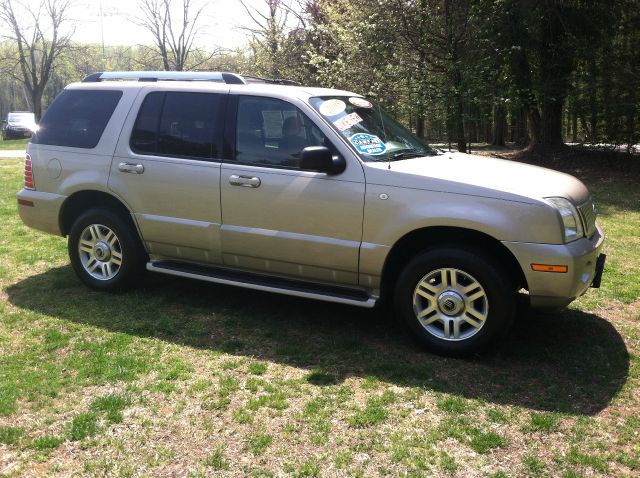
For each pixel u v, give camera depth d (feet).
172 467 9.48
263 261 15.10
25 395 11.64
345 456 9.74
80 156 17.35
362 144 14.25
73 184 17.35
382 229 13.43
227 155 15.30
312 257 14.32
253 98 15.24
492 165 14.62
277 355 13.69
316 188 14.01
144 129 16.55
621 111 48.47
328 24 59.77
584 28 51.06
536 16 50.01
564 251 12.28
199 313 16.30
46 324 15.39
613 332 15.02
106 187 16.84
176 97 16.25
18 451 9.86
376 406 11.34
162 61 111.04
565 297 12.55
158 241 16.48
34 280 19.15
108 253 17.57
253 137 15.07
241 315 16.20
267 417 10.97
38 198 18.06
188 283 18.94
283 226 14.52
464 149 50.60
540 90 51.39
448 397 11.69
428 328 13.61
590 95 50.16
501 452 9.91
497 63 50.03
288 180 14.33
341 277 14.29
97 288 17.84
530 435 10.41
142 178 16.33
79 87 18.04
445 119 49.75
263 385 12.19
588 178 45.37
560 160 53.11
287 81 18.39
